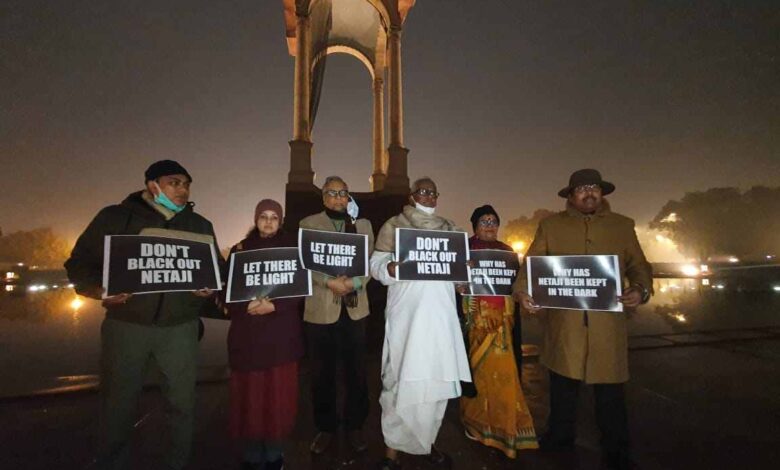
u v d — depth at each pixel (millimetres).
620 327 2639
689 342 6188
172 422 2352
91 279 2201
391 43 8055
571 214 2877
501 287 3068
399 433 2508
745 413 3537
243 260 2631
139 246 2227
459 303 3193
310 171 7375
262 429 2477
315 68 9938
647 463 2660
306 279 2658
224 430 3305
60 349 7137
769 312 10453
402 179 7738
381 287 6594
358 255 2865
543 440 2904
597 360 2586
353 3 9742
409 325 2541
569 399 2801
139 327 2229
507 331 2973
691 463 2660
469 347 3070
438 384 2492
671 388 4227
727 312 10625
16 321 10844
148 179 2406
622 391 2637
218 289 2441
